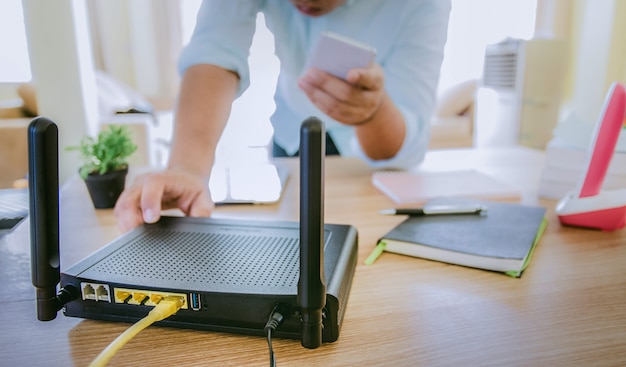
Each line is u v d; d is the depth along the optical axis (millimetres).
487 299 465
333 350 378
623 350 376
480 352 375
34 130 361
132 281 404
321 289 348
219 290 389
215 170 1011
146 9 4500
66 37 1202
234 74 965
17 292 485
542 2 3797
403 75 1143
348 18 1145
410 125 1083
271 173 981
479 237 586
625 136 728
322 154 312
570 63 3479
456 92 3625
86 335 401
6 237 645
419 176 962
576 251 587
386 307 448
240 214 751
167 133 3035
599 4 2969
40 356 373
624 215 648
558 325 415
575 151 786
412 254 572
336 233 519
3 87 3479
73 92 1238
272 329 362
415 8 1119
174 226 543
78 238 645
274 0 1156
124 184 801
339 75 933
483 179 931
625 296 469
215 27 951
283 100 1349
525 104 3230
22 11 1184
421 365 359
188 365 359
